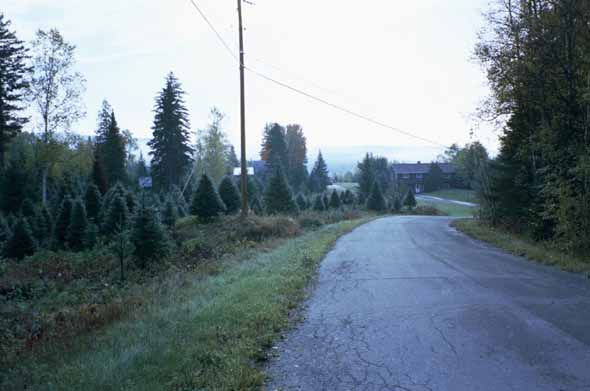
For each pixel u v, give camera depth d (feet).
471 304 24.18
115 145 175.94
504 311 22.54
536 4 47.60
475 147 99.35
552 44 45.65
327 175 325.01
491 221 79.30
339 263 40.42
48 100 120.98
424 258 42.73
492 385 13.84
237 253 50.31
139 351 16.29
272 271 34.22
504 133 69.05
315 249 48.83
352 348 17.49
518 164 64.34
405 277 32.71
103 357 16.24
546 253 42.14
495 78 54.95
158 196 121.90
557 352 16.60
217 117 188.55
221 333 18.29
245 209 71.67
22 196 128.67
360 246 53.88
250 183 126.72
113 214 70.90
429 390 13.57
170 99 172.76
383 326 20.42
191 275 38.65
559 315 21.66
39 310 34.27
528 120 59.88
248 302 23.57
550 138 48.26
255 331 18.89
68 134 129.70
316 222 89.81
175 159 173.47
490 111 64.23
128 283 42.55
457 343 17.84
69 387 13.93
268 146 282.15
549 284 29.53
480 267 37.01
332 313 22.94
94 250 62.64
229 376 14.11
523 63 48.83
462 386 13.82
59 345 20.07
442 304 24.34
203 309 22.16
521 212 63.41
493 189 76.02
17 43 137.08
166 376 14.16
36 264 56.70
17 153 150.71
